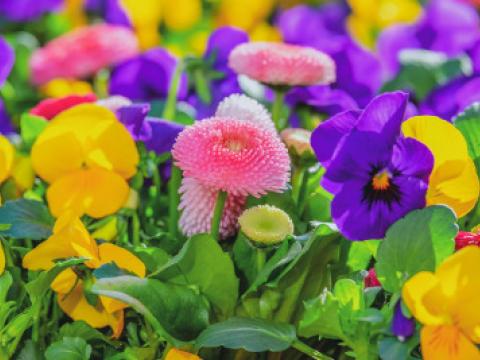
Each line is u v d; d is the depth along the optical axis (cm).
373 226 65
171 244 70
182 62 85
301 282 66
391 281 63
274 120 76
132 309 67
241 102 70
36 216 69
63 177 70
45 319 68
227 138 67
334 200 65
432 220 63
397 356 61
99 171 70
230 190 65
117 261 66
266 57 73
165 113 84
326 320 63
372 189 65
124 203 70
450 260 60
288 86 75
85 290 66
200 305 65
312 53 74
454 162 67
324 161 66
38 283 65
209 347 67
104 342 68
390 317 62
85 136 70
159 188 75
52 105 78
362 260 69
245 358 68
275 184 66
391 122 65
